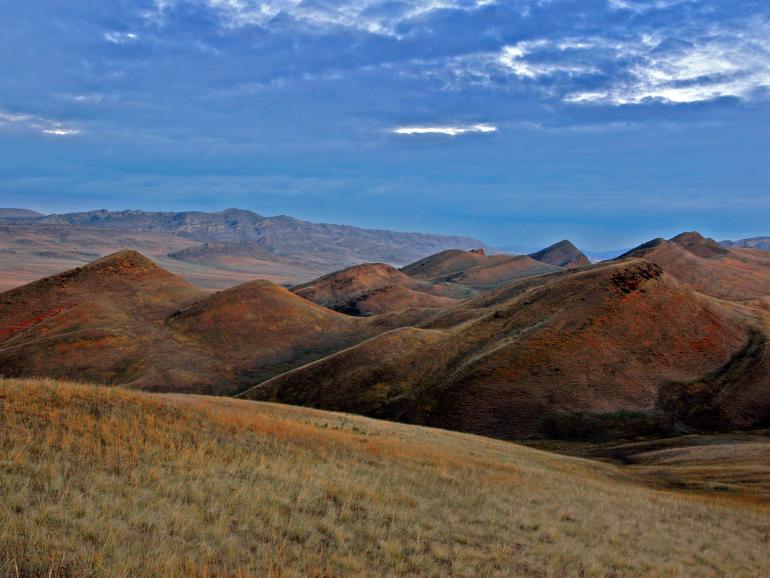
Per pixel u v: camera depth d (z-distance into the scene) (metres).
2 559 7.68
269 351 119.00
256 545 10.38
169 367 102.94
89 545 8.66
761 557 17.61
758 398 67.19
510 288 150.25
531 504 18.53
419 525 13.71
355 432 28.67
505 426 64.56
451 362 80.75
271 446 18.39
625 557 14.95
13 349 101.38
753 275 198.62
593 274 91.31
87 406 17.03
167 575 8.20
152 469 12.81
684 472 32.81
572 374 71.12
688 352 76.06
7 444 12.38
